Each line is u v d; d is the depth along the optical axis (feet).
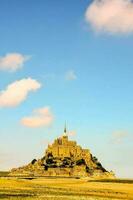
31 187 453.17
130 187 531.09
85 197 316.19
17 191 366.43
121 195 363.76
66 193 359.87
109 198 319.47
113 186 549.95
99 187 514.68
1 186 440.86
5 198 282.15
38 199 281.33
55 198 293.84
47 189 419.95
